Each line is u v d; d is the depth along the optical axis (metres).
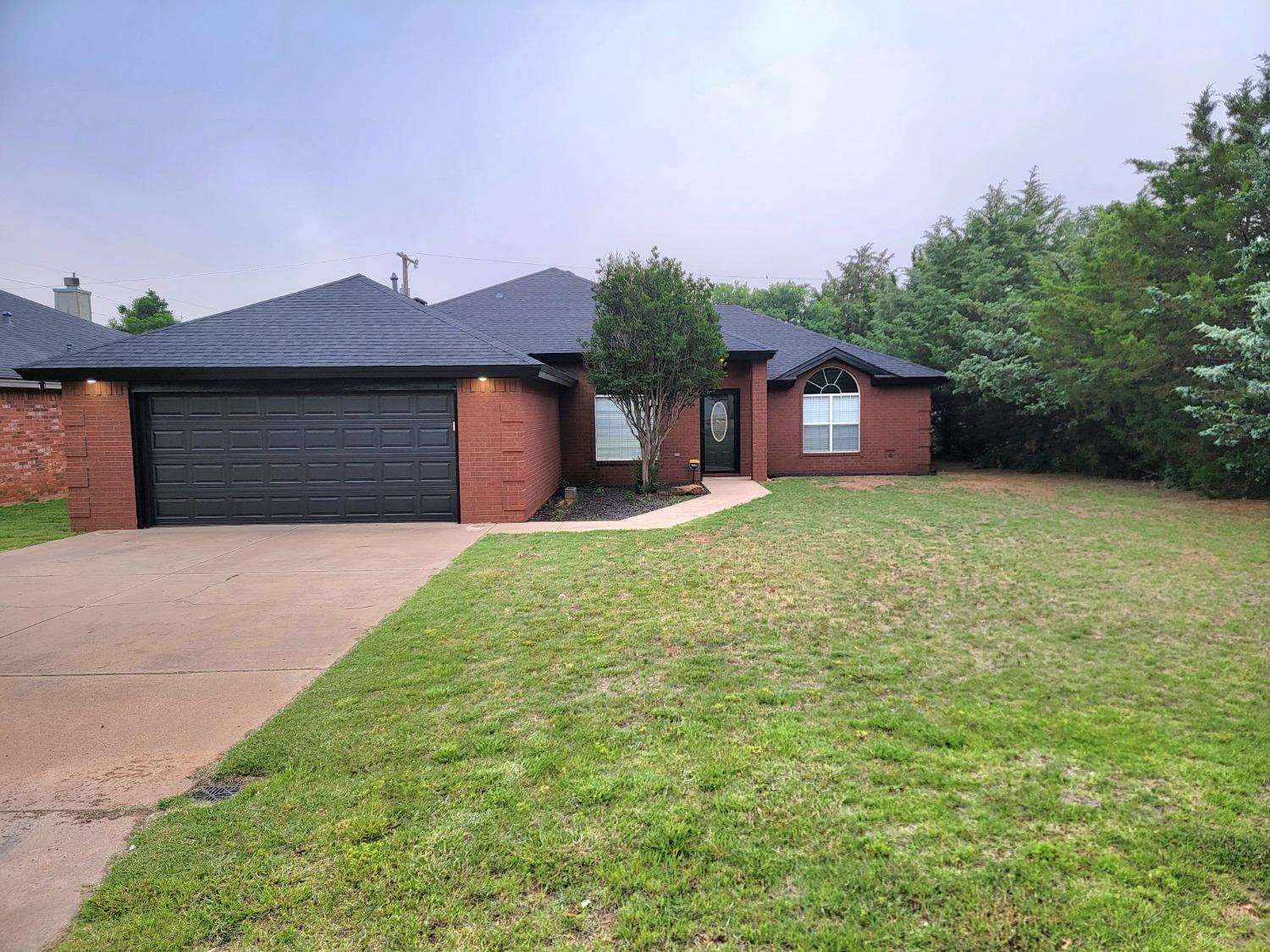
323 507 10.09
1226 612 5.04
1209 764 2.87
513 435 9.95
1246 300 10.19
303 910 2.11
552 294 16.53
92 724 3.50
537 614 5.21
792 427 15.91
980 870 2.22
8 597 6.08
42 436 13.80
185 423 9.96
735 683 3.82
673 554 7.20
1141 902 2.07
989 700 3.54
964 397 18.02
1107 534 8.09
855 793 2.68
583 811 2.59
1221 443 10.11
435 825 2.52
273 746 3.18
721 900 2.12
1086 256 16.41
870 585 5.89
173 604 5.78
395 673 4.08
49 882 2.28
